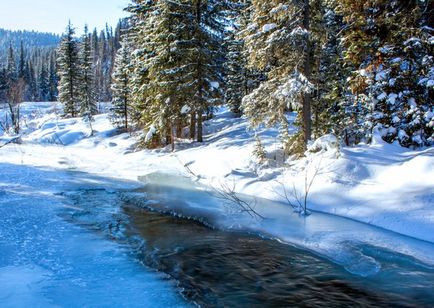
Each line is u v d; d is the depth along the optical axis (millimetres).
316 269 6672
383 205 8906
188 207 10641
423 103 11867
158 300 5578
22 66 93000
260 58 14531
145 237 8328
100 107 56906
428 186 8797
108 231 8656
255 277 6402
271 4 13891
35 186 13078
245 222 9258
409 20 11859
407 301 5555
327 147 12086
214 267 6773
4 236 7941
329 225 8727
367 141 13344
